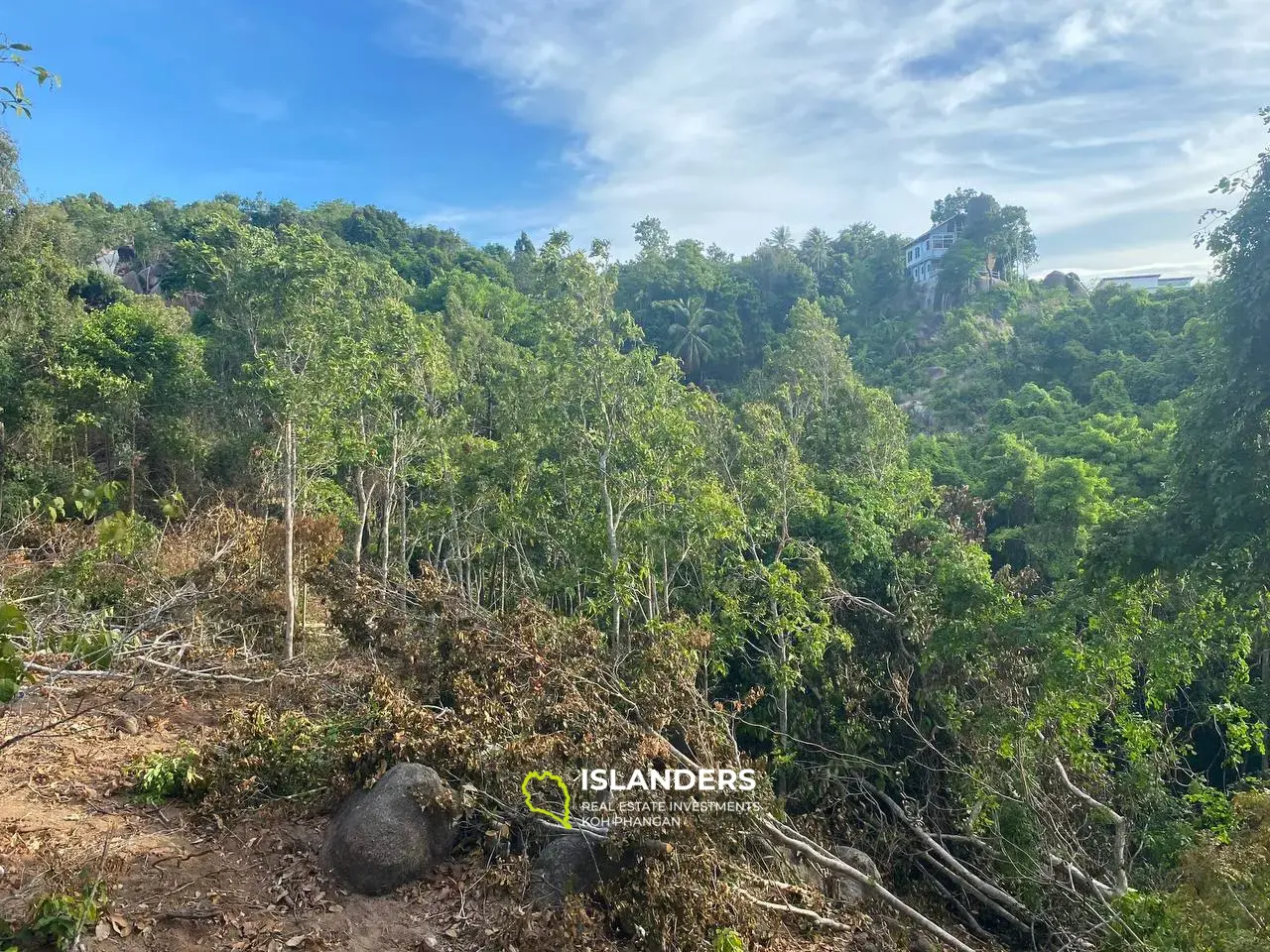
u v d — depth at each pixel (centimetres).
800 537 1942
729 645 1609
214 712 934
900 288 7219
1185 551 1079
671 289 6438
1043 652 1245
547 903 622
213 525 1442
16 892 513
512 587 2206
